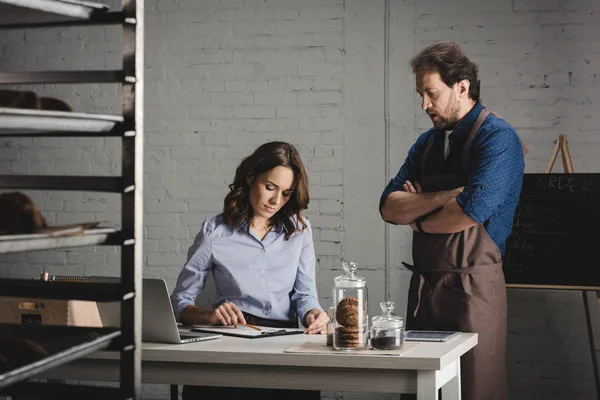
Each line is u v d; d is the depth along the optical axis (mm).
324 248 4578
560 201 3949
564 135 4211
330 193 4574
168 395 4742
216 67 4711
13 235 812
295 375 2209
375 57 4527
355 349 2203
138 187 1012
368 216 4535
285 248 2955
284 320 2939
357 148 4547
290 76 4625
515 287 3984
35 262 4887
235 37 4691
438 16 4453
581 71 4305
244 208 2936
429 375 2100
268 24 4652
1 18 955
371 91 4531
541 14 4344
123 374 1017
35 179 980
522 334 4355
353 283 2230
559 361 4324
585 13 4305
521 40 4363
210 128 4715
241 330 2650
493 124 3104
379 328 2195
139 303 1021
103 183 999
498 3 4387
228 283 2918
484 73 4391
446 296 3025
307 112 4602
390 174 4512
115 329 1007
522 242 3988
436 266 3078
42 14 945
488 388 2982
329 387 2182
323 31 4590
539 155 4336
